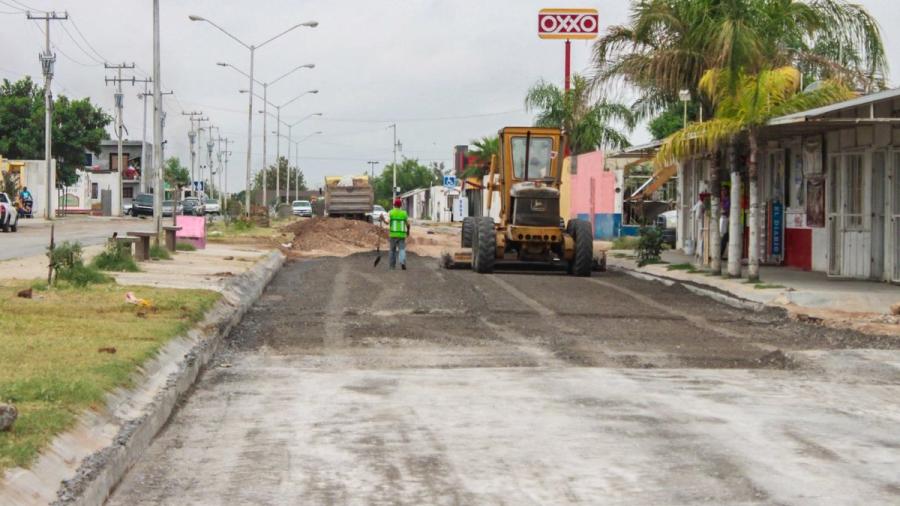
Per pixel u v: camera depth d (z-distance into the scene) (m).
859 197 24.06
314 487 7.68
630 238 43.22
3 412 7.53
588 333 16.62
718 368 13.59
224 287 20.23
